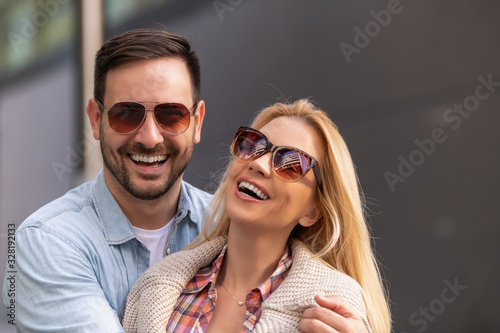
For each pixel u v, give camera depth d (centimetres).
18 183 690
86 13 585
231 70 700
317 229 200
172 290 181
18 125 682
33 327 195
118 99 212
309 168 181
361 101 650
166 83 214
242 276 184
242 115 711
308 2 675
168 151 217
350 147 656
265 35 691
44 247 201
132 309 192
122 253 218
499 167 565
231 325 177
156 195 216
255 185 176
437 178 599
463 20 589
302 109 195
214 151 723
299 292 173
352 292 171
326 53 667
